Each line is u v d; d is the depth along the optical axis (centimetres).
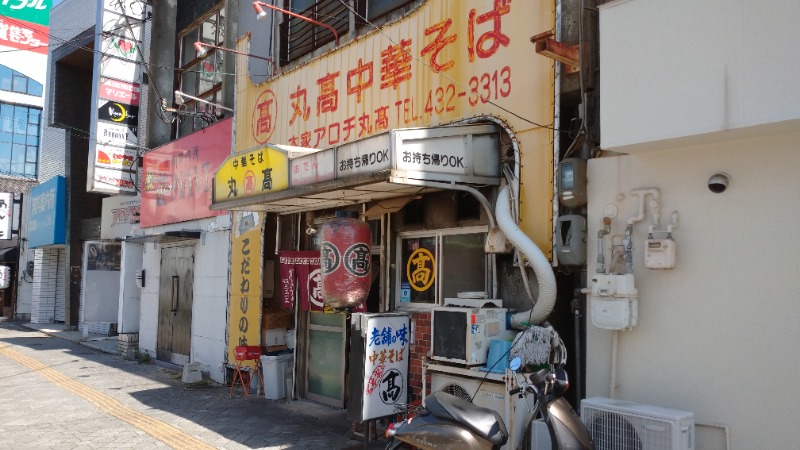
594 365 541
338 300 749
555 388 453
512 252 631
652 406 473
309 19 889
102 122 1410
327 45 922
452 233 731
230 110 1136
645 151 512
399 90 771
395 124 772
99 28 1409
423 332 735
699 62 442
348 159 623
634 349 516
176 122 1412
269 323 991
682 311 490
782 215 444
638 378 511
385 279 800
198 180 1210
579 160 556
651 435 448
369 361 654
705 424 471
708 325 476
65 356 1443
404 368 686
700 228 485
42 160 2595
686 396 483
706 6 440
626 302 504
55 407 880
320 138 897
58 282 2367
